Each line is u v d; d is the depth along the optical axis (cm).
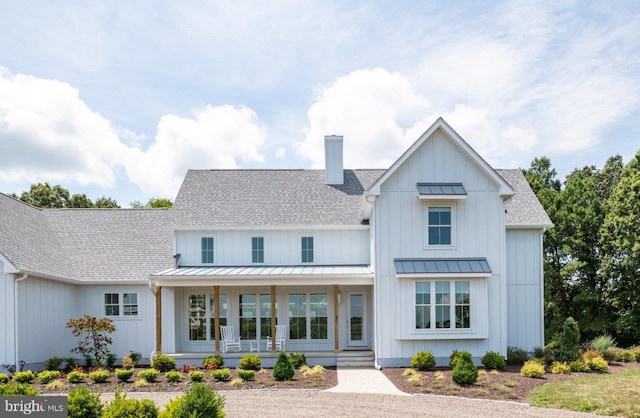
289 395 1470
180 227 2333
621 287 3105
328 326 2323
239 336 2300
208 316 2327
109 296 2302
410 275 1934
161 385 1639
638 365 1994
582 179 3794
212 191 2570
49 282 2055
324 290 2334
